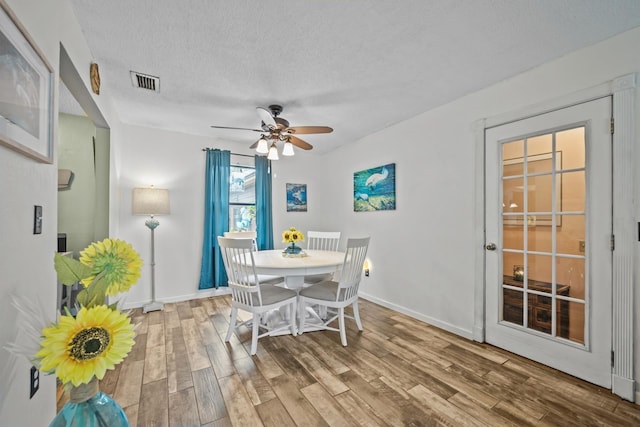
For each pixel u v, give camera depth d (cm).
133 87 245
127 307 335
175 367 207
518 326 228
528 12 156
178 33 173
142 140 348
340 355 226
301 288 297
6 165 85
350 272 254
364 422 152
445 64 210
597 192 185
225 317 310
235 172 428
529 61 207
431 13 157
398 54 197
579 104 192
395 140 342
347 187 430
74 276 81
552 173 210
